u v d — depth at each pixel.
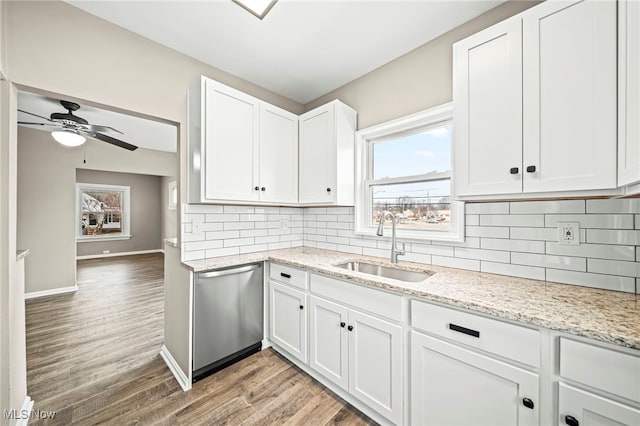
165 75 1.91
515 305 1.01
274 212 2.61
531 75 1.12
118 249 7.19
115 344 2.35
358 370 1.49
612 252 1.18
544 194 1.12
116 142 3.36
